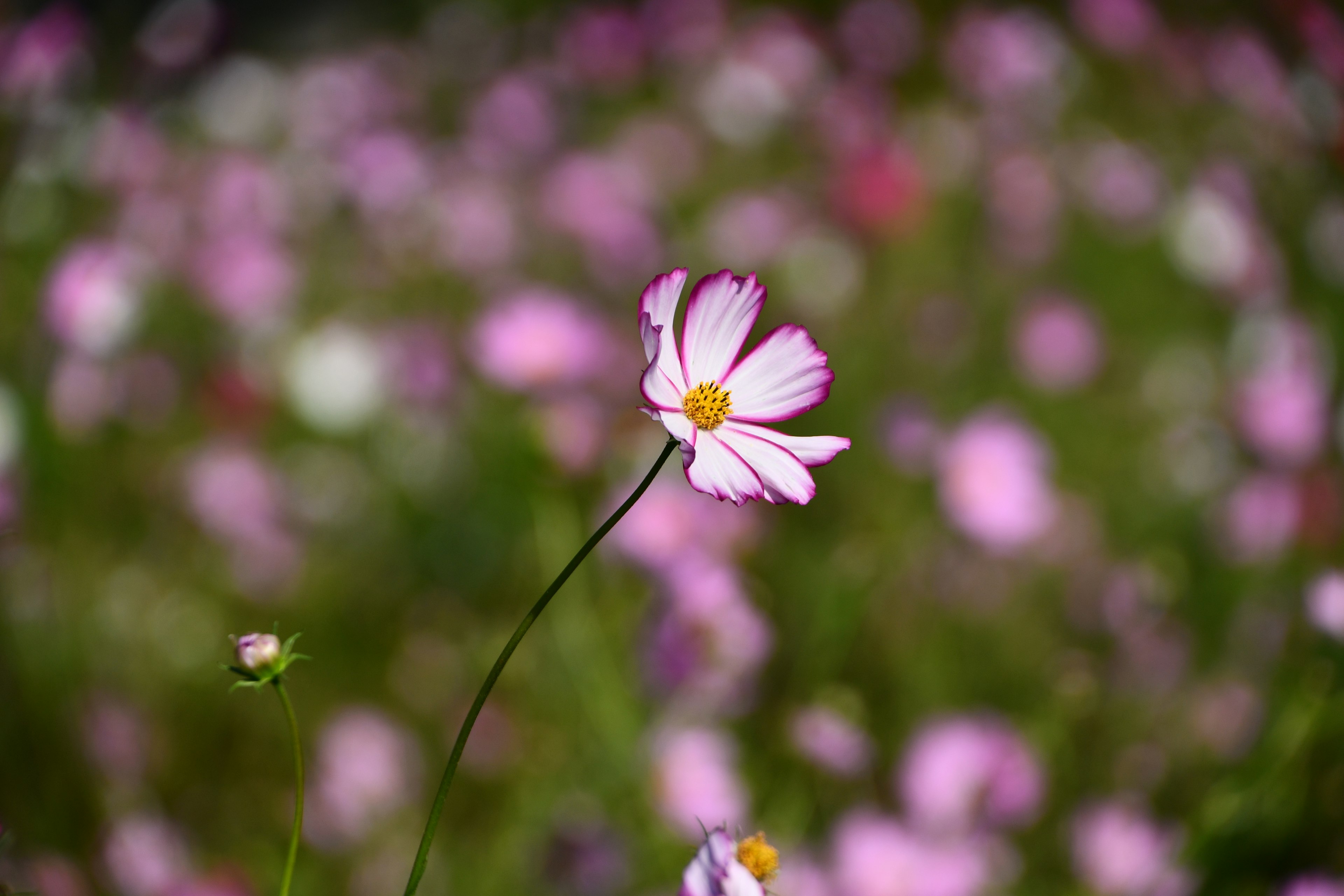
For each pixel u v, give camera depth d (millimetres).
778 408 1083
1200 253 2414
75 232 2268
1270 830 1322
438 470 1971
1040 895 1405
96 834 1372
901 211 2326
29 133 2367
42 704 1427
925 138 2717
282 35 3305
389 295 2361
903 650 1630
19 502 1618
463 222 2398
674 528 1462
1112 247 2514
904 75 3064
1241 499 1878
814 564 1688
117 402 1903
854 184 2344
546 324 1753
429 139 2797
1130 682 1593
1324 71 2840
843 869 1341
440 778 1491
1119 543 1915
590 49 3000
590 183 2445
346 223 2471
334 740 1482
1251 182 2613
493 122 2725
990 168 2605
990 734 1415
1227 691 1538
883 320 2240
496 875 1370
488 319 1755
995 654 1666
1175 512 1978
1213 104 2895
